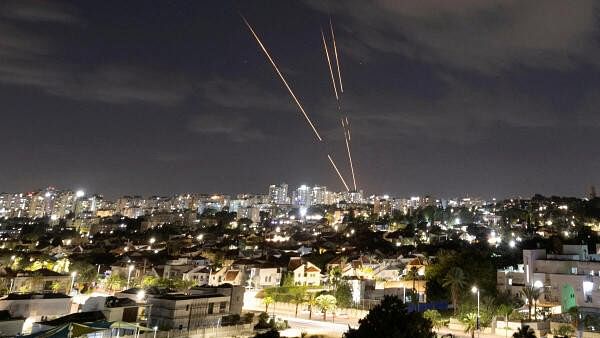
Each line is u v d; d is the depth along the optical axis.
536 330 75.31
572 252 108.19
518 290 99.88
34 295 78.25
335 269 141.38
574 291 89.81
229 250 185.62
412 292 105.94
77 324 50.47
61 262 143.50
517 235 199.75
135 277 139.50
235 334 76.62
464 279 93.94
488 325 80.31
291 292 119.06
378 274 139.00
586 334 70.25
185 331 70.75
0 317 63.44
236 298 88.00
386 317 43.25
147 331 67.62
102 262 163.88
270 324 82.44
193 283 126.56
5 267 128.12
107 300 73.31
